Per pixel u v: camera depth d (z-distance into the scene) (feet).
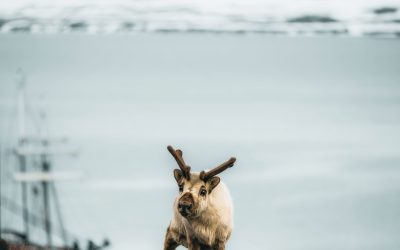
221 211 85.97
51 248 217.97
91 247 333.62
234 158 84.07
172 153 85.35
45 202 479.41
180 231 88.84
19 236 308.40
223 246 87.10
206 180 84.33
